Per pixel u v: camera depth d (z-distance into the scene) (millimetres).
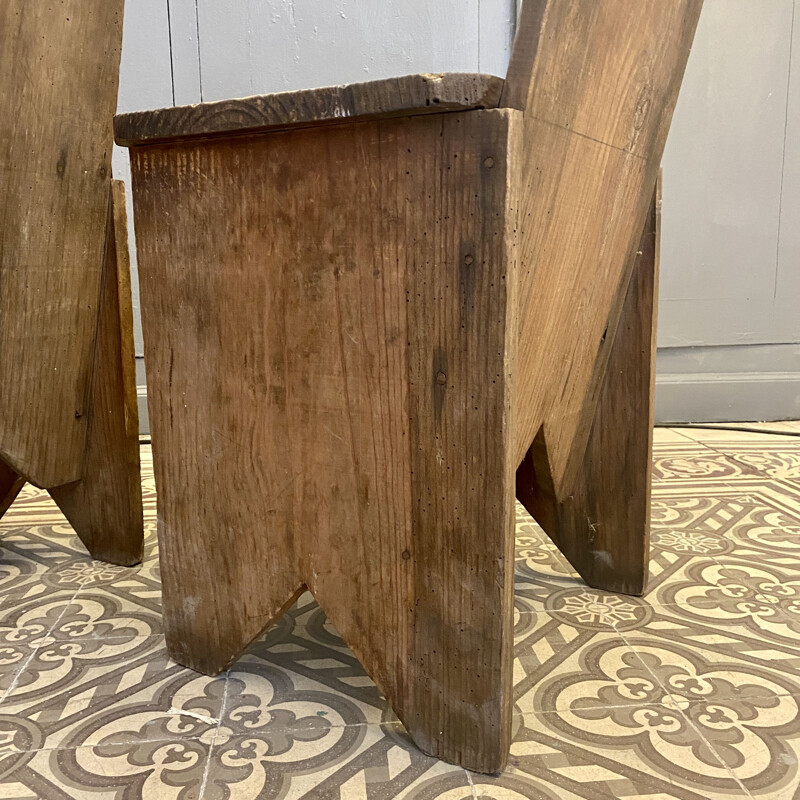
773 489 2018
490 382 778
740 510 1848
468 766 881
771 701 1021
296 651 1179
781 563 1512
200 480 1029
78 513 1568
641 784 854
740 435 2688
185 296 978
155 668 1125
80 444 1494
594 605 1331
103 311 1417
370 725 976
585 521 1387
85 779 869
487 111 718
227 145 890
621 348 1280
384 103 740
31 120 1194
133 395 1462
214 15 2508
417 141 763
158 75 2539
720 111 2682
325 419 901
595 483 1358
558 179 851
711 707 1007
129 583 1453
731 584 1413
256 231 896
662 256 2795
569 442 1218
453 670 869
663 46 1022
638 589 1361
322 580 951
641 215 1174
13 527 1795
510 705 878
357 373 864
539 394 1005
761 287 2822
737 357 2891
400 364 831
